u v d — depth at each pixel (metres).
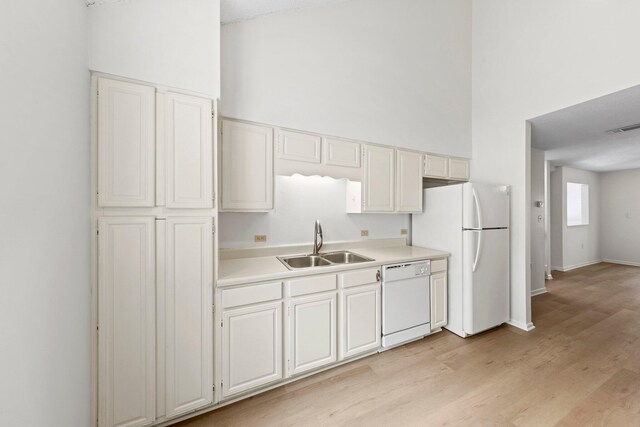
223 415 1.54
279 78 2.04
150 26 1.37
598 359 2.09
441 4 3.02
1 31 0.67
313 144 2.18
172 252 1.43
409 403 1.62
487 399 1.65
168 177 1.42
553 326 2.72
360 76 2.43
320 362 1.88
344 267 1.97
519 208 2.77
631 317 2.93
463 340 2.43
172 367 1.43
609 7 2.12
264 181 1.97
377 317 2.15
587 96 2.26
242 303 1.61
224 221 2.15
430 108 2.90
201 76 1.50
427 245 2.87
